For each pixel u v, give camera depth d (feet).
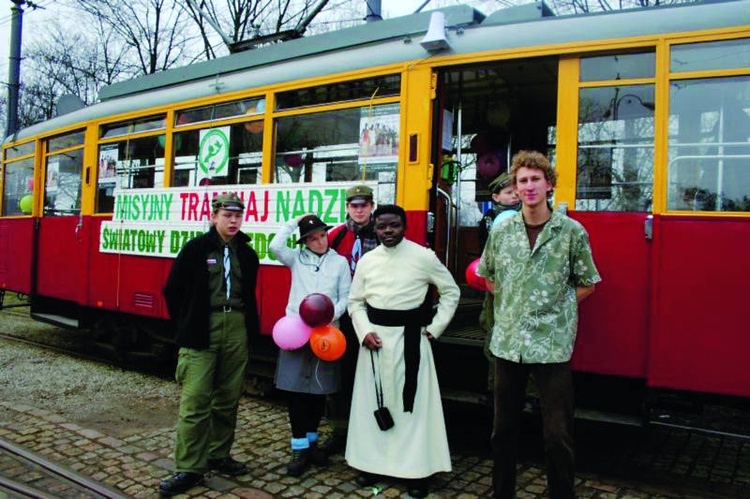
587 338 12.42
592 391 12.96
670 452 14.78
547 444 9.91
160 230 19.47
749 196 11.46
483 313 13.26
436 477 12.65
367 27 15.69
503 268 10.36
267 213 16.70
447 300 11.88
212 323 11.96
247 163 17.52
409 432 11.45
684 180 11.90
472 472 13.00
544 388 10.02
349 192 13.43
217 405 12.38
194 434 11.59
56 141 25.14
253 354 18.01
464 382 14.37
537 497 11.72
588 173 12.75
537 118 19.40
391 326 11.68
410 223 14.38
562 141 12.94
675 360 11.66
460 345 14.15
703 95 11.86
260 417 16.71
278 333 12.39
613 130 12.57
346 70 15.60
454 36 14.08
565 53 12.93
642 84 12.37
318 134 16.12
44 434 14.66
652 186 12.14
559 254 9.95
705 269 11.55
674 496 12.05
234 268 12.31
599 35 12.65
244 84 17.61
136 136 20.94
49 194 25.36
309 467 13.00
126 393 18.89
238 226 12.27
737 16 11.67
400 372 11.59
